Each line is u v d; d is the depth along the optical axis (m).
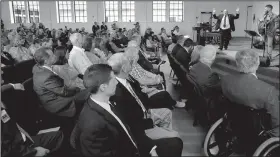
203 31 10.57
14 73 3.51
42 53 2.75
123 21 17.17
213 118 2.86
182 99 4.21
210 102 2.85
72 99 2.72
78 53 3.88
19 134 1.79
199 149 2.81
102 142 1.54
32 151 1.81
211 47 3.02
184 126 3.38
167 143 2.16
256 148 2.23
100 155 1.53
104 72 1.65
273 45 6.19
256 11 12.39
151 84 3.53
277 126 2.11
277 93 2.11
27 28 15.77
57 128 2.67
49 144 2.18
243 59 2.19
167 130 2.40
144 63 4.44
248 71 2.20
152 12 16.69
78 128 1.69
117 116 1.83
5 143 1.66
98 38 5.64
